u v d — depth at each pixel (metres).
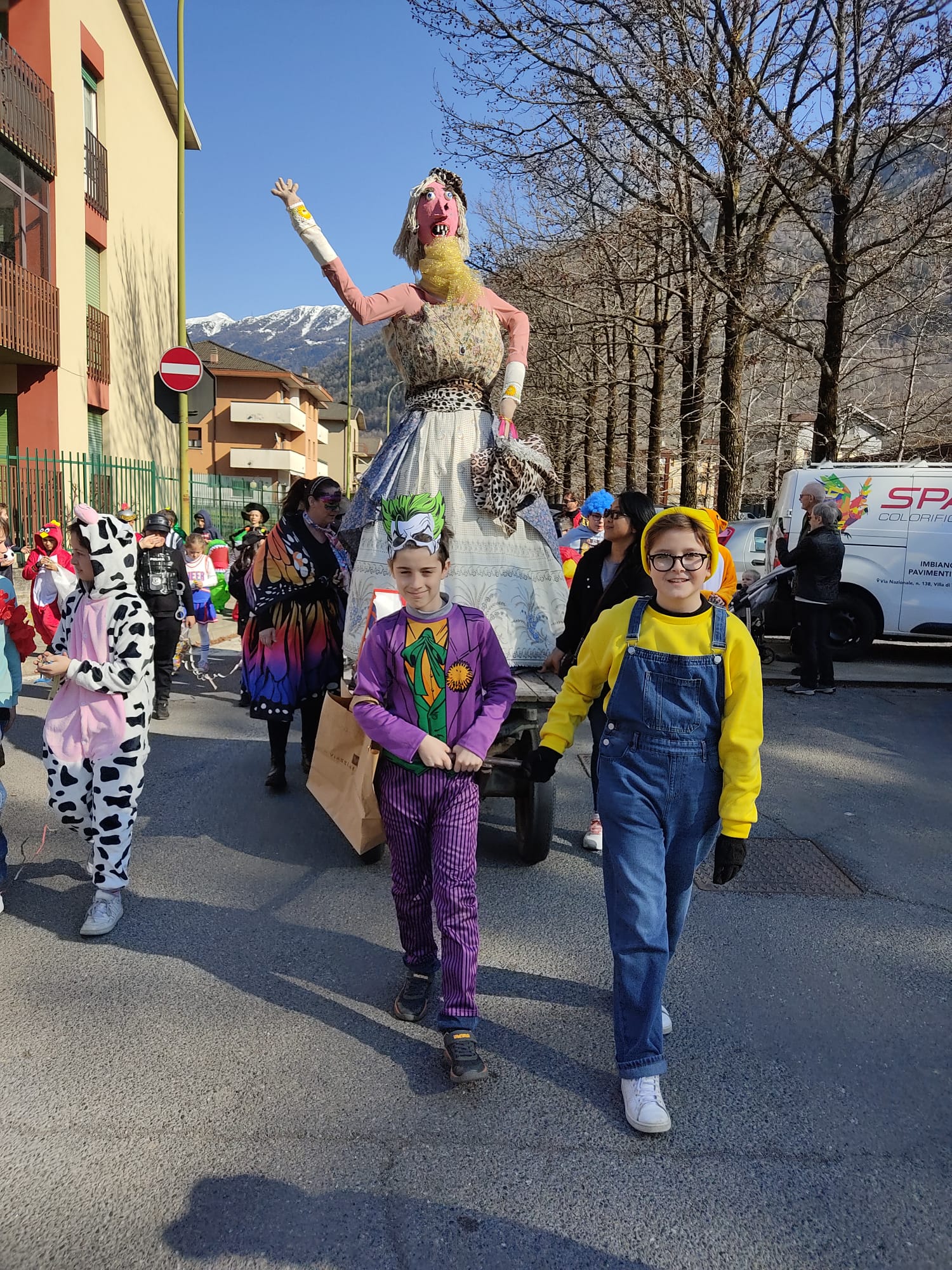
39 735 7.08
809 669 9.45
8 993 3.35
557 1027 3.23
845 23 11.77
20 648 4.30
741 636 2.73
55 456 16.25
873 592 11.55
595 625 2.95
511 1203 2.36
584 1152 2.56
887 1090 2.90
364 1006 3.32
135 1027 3.14
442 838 3.01
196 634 13.55
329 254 4.41
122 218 20.36
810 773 6.59
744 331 13.33
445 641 3.04
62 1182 2.39
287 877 4.50
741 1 11.42
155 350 22.64
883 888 4.57
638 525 4.10
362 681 3.07
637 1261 2.19
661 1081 2.92
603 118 12.35
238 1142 2.56
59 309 16.58
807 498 9.51
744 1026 3.26
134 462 20.19
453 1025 2.93
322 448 69.50
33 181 15.82
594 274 15.27
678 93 11.62
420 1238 2.24
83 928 3.79
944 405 17.42
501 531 4.65
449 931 2.96
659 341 18.38
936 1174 2.51
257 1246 2.20
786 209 12.77
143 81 21.59
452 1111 2.73
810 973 3.67
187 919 4.00
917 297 14.22
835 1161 2.55
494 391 5.02
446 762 2.95
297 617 5.60
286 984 3.46
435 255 4.63
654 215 13.33
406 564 2.98
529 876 4.61
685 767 2.76
